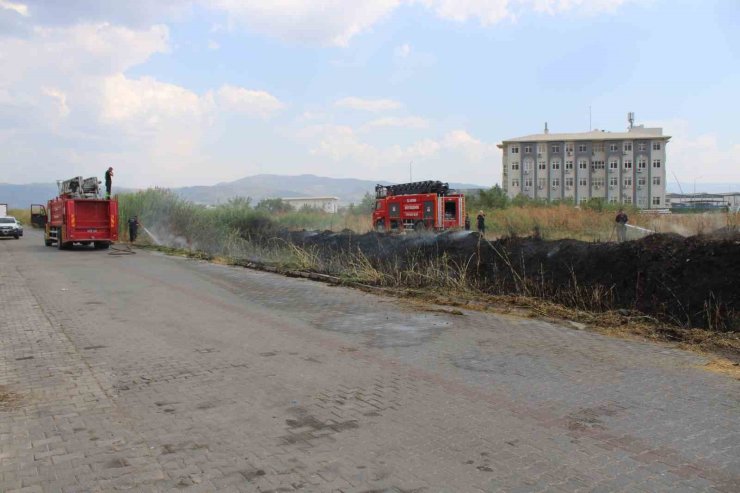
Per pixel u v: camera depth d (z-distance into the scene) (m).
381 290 13.23
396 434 4.88
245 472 4.17
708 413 5.32
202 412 5.46
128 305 11.65
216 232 29.20
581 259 11.01
